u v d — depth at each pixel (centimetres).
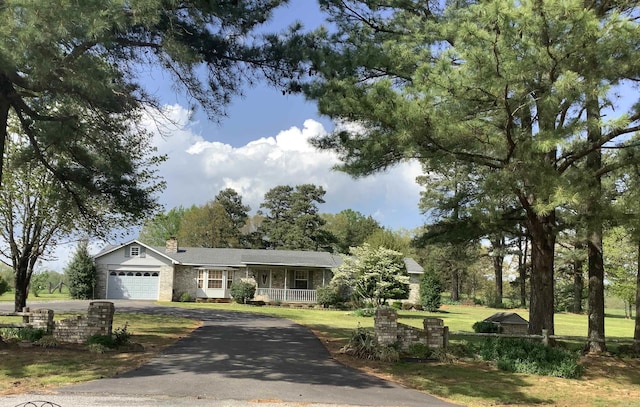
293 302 3341
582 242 1406
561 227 1283
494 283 6500
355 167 1126
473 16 878
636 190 1016
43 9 670
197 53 983
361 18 1338
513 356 1128
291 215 5631
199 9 959
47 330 1209
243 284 3303
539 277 1292
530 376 1034
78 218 1644
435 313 3159
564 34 806
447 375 989
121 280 3353
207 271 3494
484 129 970
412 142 905
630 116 909
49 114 1219
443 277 5131
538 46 827
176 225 6075
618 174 1246
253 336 1424
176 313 2248
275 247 5694
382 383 872
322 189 5600
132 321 1803
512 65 808
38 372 834
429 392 834
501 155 1031
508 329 1784
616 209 965
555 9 785
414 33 1245
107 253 3334
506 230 1412
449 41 1173
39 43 725
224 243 5531
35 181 1586
